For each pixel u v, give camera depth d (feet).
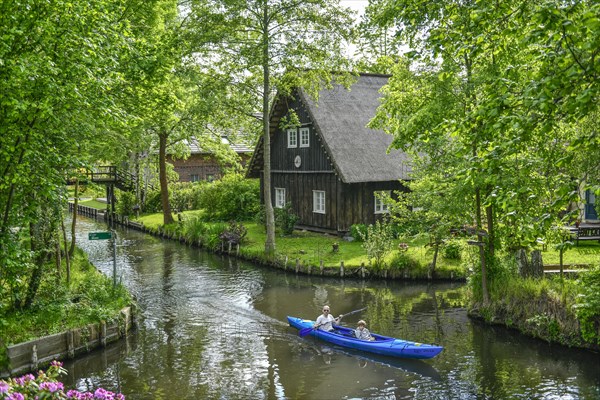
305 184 104.63
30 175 40.24
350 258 78.74
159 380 42.27
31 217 41.78
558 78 22.31
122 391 40.34
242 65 80.23
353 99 103.71
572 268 59.06
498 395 38.27
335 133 95.61
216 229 100.53
